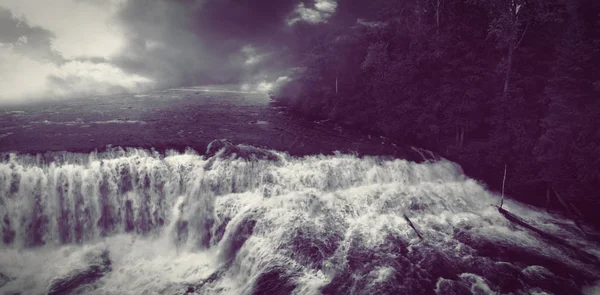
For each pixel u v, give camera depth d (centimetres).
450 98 2742
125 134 2469
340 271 1502
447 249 1712
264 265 1540
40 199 1731
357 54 3672
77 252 1720
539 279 1522
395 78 3025
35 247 1720
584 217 2036
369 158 2364
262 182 2020
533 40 2705
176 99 4262
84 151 1905
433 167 2448
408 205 2064
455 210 2114
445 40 2767
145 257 1741
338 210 1945
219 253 1719
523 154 2392
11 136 2317
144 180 1886
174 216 1883
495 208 2169
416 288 1435
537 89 2681
